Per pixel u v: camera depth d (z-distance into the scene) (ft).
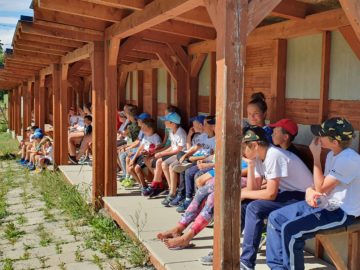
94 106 22.18
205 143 19.89
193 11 16.96
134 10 16.75
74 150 36.24
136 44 22.04
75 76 52.16
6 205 25.89
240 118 10.33
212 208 14.74
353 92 13.93
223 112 10.25
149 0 15.11
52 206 25.14
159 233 15.53
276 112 17.01
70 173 30.71
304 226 11.35
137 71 32.99
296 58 16.43
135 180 24.70
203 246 15.03
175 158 20.98
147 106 31.55
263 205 12.74
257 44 18.45
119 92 36.88
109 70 21.50
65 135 34.35
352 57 13.96
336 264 11.94
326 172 12.37
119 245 17.93
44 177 32.40
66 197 25.22
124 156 26.35
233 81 10.21
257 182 13.96
